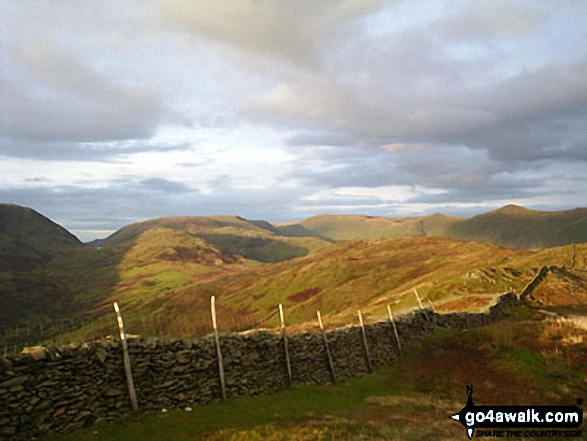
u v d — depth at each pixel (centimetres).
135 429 1336
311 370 2231
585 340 2244
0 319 14612
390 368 2584
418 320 3338
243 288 18550
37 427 1227
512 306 4906
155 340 1612
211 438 1252
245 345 1945
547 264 7975
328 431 1331
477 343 2528
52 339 8881
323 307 13425
